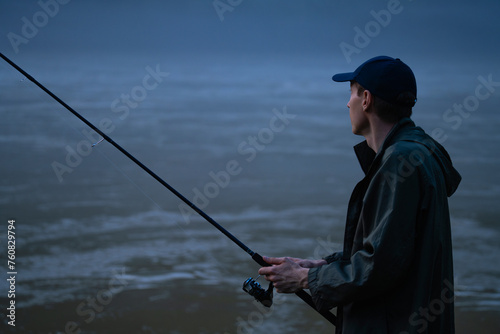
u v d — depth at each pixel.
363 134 1.86
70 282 5.27
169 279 5.41
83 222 7.51
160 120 23.03
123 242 6.63
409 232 1.59
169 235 6.98
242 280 5.48
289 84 55.84
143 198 9.10
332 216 8.19
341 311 1.77
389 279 1.58
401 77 1.77
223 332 4.34
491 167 12.56
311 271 1.75
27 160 12.52
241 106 30.94
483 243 6.70
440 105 30.34
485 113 25.69
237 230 7.36
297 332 4.36
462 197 9.33
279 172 11.90
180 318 4.52
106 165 12.17
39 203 8.59
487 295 5.02
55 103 29.33
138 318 4.52
